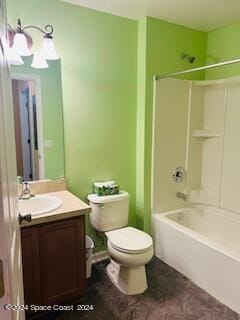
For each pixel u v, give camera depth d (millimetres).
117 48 2416
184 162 2881
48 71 2111
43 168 2207
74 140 2322
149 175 2674
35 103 2098
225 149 2707
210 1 2098
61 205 1864
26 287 1690
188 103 2793
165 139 2697
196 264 2191
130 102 2580
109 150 2531
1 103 674
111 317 1827
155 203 2729
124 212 2404
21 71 2006
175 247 2414
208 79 2859
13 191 986
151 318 1820
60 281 1827
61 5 2096
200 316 1840
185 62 2705
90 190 2469
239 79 2502
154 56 2494
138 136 2652
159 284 2199
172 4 2152
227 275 1926
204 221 2877
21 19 1956
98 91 2379
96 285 2176
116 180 2619
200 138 2934
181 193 2869
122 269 2127
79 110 2307
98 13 2271
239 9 2242
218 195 2811
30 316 1770
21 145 2084
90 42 2271
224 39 2645
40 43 2051
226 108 2660
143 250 1971
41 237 1701
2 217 561
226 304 1951
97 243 2572
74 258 1855
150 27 2422
